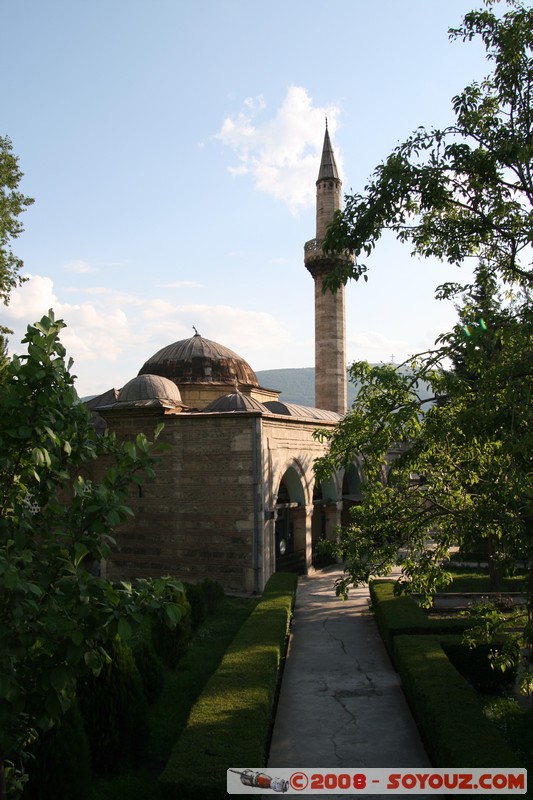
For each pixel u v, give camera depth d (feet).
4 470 19.35
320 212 130.00
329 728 37.01
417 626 50.72
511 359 28.91
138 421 81.30
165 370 111.55
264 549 75.87
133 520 81.10
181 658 49.47
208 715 31.09
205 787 24.40
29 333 18.79
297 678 46.44
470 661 43.52
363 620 65.62
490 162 32.63
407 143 33.32
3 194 91.09
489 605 36.22
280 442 83.51
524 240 32.99
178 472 79.15
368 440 36.91
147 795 29.45
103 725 31.53
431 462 39.24
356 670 48.24
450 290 38.52
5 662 16.63
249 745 27.71
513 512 30.78
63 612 17.25
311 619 66.18
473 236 36.86
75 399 19.98
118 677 32.50
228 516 76.48
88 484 20.26
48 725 18.26
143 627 50.49
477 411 27.53
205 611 59.67
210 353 114.52
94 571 83.51
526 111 33.12
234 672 37.86
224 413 76.89
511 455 26.63
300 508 91.81
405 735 35.86
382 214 32.50
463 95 34.53
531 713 38.78
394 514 38.88
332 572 96.99
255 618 52.75
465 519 33.22
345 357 130.62
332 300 129.49
